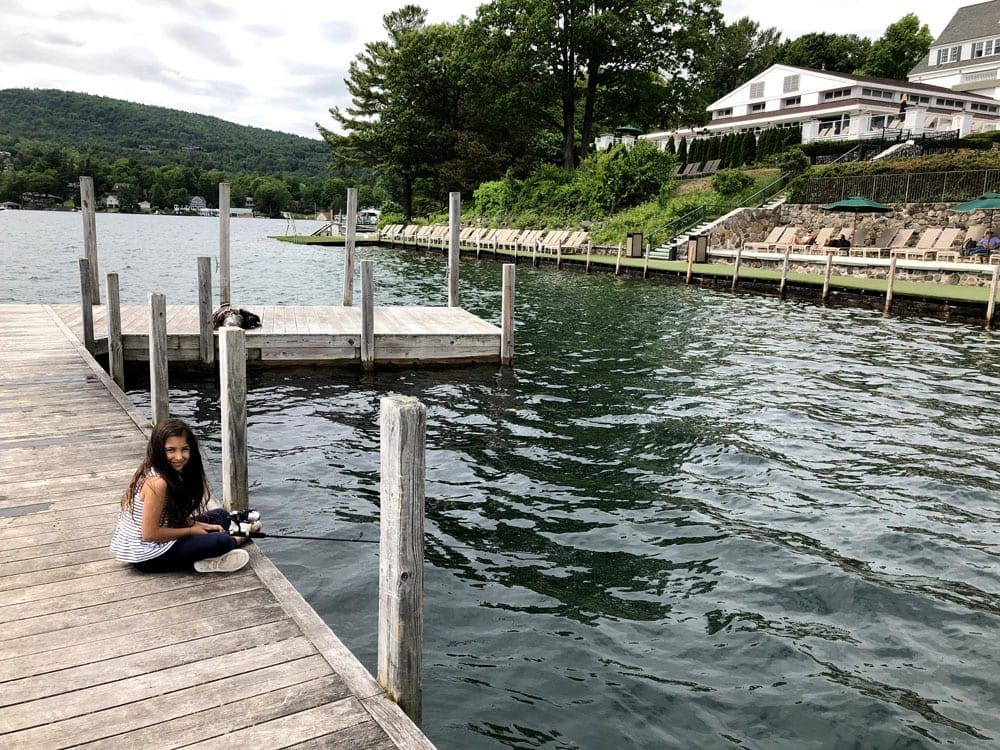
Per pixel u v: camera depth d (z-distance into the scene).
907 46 70.81
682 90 45.28
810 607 4.97
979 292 19.39
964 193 26.19
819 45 74.88
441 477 7.22
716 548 5.80
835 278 23.27
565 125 47.22
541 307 19.83
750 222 32.53
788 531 6.15
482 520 6.24
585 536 5.98
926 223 26.92
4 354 10.38
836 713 3.88
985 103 51.41
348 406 9.74
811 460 7.92
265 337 11.27
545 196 44.94
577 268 31.77
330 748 2.80
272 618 3.80
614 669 4.22
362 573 5.27
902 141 35.78
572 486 7.07
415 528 3.07
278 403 9.79
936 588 5.26
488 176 52.16
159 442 4.20
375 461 7.69
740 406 10.03
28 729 2.84
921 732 3.75
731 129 55.34
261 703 3.07
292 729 2.90
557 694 3.98
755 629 4.68
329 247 48.97
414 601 3.11
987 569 5.56
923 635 4.66
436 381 11.18
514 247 39.31
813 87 50.72
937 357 13.45
